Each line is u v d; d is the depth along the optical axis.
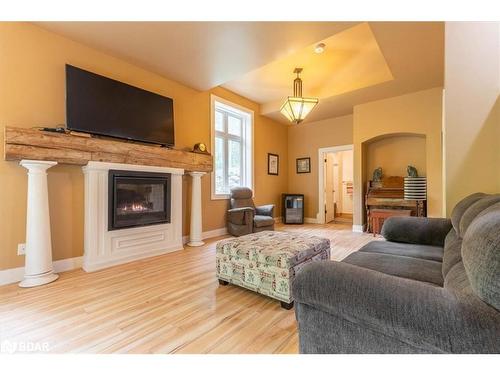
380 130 4.57
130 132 3.03
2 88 2.25
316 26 2.38
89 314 1.71
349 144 5.53
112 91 2.87
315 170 6.09
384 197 4.59
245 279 2.04
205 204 4.27
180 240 3.53
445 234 1.85
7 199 2.26
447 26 1.90
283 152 6.37
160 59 3.05
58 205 2.58
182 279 2.37
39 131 2.29
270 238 2.37
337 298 0.80
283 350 1.33
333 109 5.12
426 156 4.18
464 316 0.62
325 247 2.28
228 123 5.07
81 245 2.74
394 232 2.06
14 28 2.32
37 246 2.24
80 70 2.62
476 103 1.82
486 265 0.61
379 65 3.77
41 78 2.46
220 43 2.69
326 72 3.99
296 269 1.87
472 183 1.84
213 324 1.59
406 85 3.97
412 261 1.52
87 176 2.64
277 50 2.81
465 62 1.85
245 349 1.34
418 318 0.66
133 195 3.04
